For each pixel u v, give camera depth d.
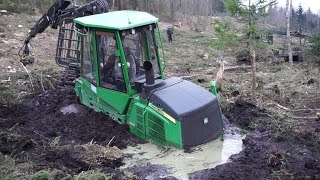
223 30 12.24
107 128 8.21
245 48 12.66
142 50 8.02
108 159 7.09
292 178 6.34
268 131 8.54
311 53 17.06
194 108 7.01
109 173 6.56
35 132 8.37
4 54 16.05
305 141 7.95
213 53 20.95
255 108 9.97
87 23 7.89
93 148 7.32
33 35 11.74
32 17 25.17
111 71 8.02
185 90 7.46
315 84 12.50
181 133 6.91
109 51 7.90
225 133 8.38
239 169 6.62
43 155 7.33
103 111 8.57
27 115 9.49
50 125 8.74
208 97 7.39
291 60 16.77
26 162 7.07
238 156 7.17
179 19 40.03
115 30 7.44
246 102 10.21
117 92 7.91
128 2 37.12
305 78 13.17
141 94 7.53
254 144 7.63
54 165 6.94
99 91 8.30
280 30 27.22
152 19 8.05
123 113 8.02
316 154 7.35
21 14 25.42
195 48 23.80
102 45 7.94
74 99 9.96
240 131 8.55
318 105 10.46
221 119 7.55
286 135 8.20
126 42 7.65
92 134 8.05
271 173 6.53
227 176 6.41
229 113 9.52
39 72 13.12
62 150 7.44
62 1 10.64
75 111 9.23
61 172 6.56
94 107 8.84
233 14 12.05
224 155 7.20
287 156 7.14
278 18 37.59
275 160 6.81
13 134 8.04
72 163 7.05
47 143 7.84
